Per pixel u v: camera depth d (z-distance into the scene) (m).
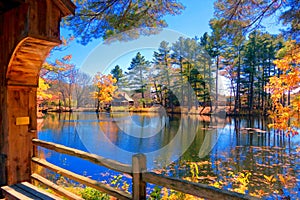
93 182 1.87
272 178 5.04
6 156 2.29
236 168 5.77
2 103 2.32
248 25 4.05
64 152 2.12
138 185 1.49
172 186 1.29
